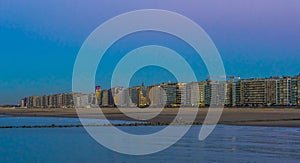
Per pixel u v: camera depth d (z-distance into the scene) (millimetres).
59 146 41812
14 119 110000
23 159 33656
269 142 42750
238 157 32250
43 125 75125
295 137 48188
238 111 155625
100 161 31891
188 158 32188
